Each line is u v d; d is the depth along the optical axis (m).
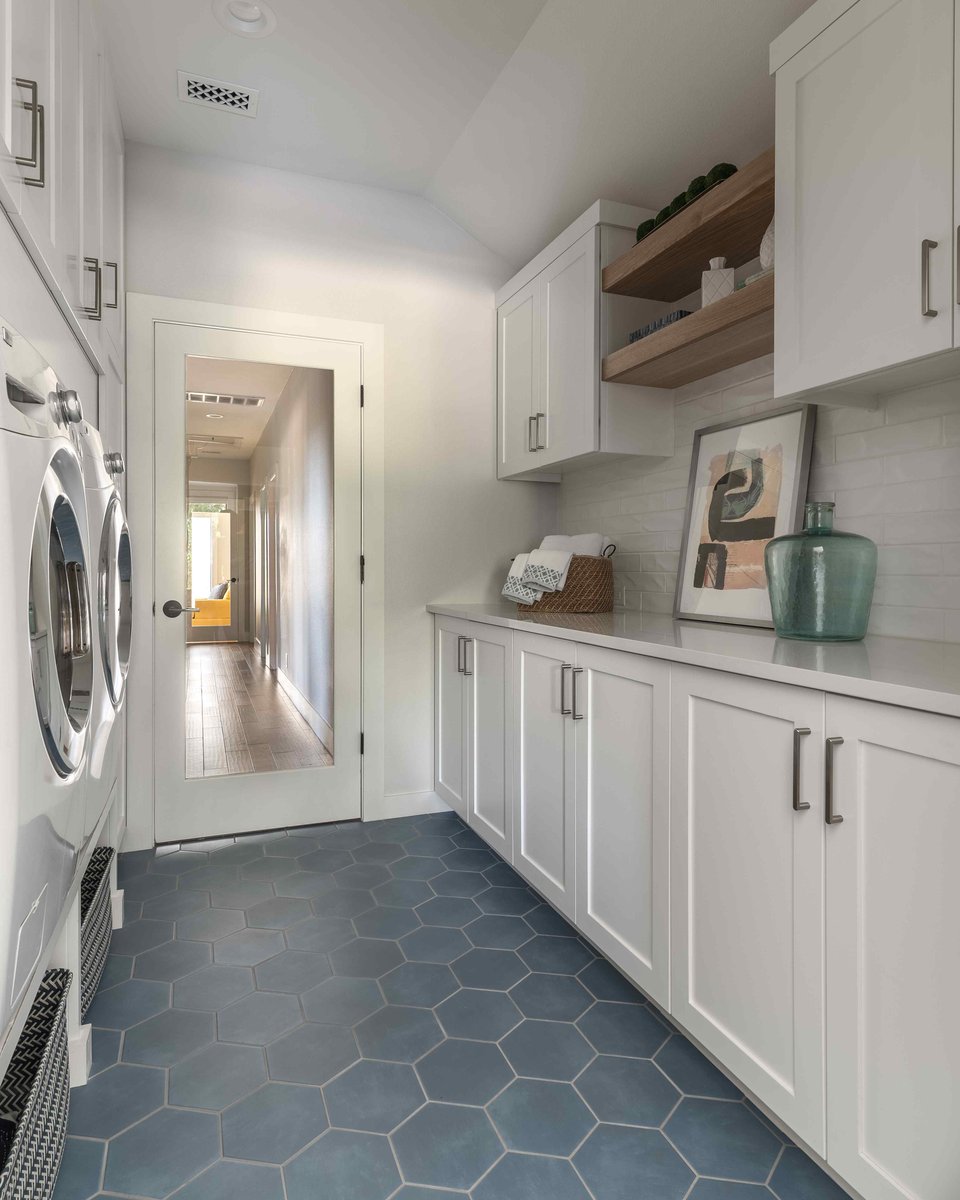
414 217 3.08
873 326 1.34
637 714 1.65
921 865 0.99
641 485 2.70
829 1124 1.13
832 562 1.57
